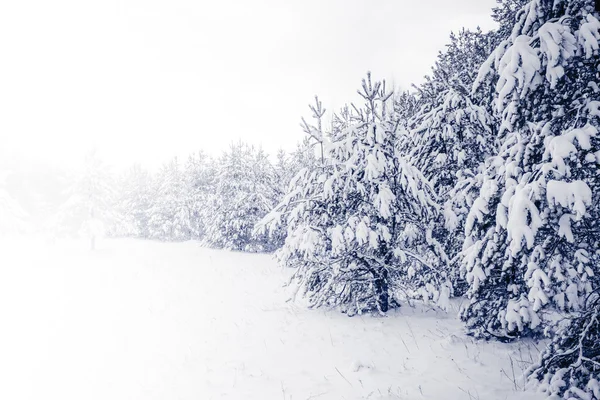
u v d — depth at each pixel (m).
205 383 6.67
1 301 13.04
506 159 7.23
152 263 23.42
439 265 10.96
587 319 5.33
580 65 5.68
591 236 5.90
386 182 10.45
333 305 11.51
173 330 9.73
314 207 11.07
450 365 7.11
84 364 7.62
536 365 5.66
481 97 12.27
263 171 38.34
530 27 6.11
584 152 5.33
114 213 35.41
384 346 8.16
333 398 5.96
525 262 6.57
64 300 13.20
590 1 5.54
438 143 12.91
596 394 4.62
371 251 10.71
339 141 11.19
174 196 51.00
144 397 6.23
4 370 7.36
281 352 7.99
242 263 23.77
